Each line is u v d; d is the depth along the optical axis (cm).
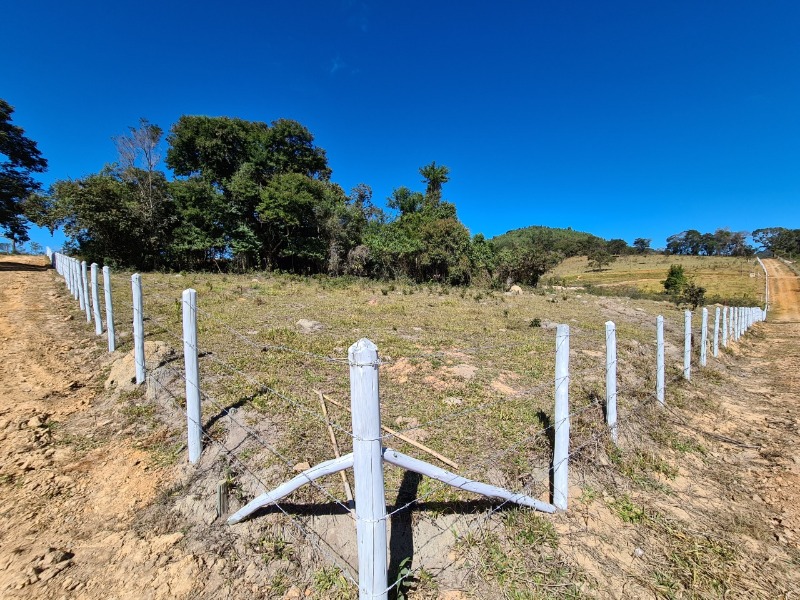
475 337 834
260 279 1948
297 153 3027
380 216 4019
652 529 316
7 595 232
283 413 420
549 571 261
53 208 2139
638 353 790
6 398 489
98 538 278
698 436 505
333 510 285
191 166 2795
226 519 287
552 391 514
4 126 2519
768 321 2677
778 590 267
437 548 267
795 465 439
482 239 3062
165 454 369
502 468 338
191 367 335
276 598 236
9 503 311
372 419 188
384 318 1012
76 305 999
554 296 2158
